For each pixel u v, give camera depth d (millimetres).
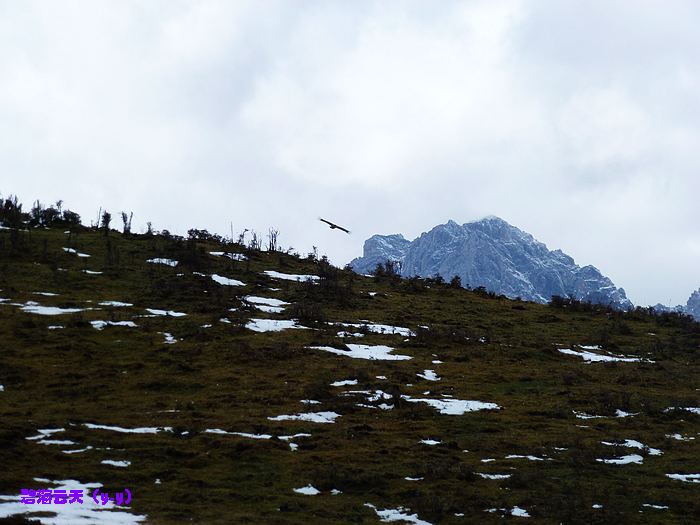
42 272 79938
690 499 33781
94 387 50469
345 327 71812
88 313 68188
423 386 54969
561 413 49438
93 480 32938
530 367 63562
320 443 40656
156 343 61531
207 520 28766
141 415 44625
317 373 55812
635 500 33625
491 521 30312
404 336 70938
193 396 49719
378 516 30672
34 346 58281
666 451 42219
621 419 49031
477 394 53656
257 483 34031
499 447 41562
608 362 67500
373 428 44438
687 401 54344
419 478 35750
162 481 33688
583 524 30438
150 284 79812
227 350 60312
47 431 39812
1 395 47625
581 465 38625
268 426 43031
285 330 68375
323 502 31969
